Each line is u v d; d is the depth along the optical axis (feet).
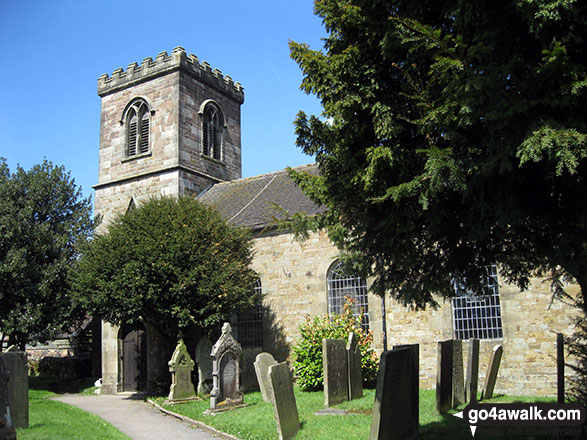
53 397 63.57
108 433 36.88
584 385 30.25
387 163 21.66
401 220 22.67
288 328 62.28
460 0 19.07
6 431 30.09
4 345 84.28
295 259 63.21
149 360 67.31
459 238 23.20
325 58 23.38
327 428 32.96
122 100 89.97
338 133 23.67
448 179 19.26
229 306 56.44
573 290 46.16
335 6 23.03
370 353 52.31
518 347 48.08
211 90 91.71
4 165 76.84
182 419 42.60
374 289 27.02
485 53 18.78
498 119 18.11
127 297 54.03
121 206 86.53
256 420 37.22
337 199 25.07
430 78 21.54
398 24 20.94
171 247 54.85
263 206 71.56
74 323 78.59
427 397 44.75
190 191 83.51
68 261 73.46
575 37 17.28
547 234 22.06
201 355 54.54
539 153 16.47
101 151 91.04
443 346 37.88
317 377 51.44
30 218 73.77
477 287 25.12
